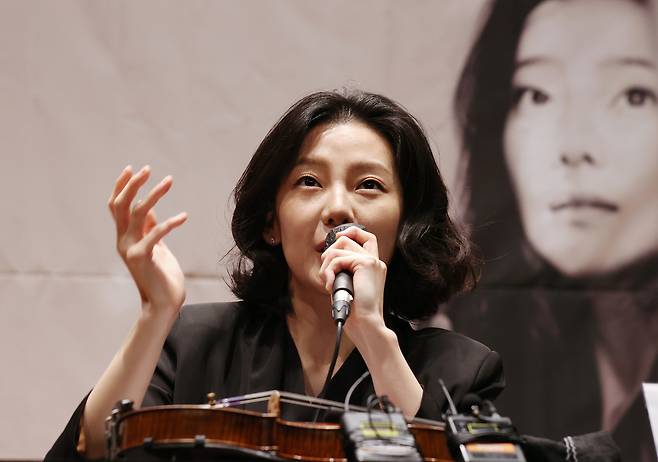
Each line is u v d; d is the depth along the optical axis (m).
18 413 10.38
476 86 11.27
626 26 11.30
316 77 11.20
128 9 11.05
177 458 4.80
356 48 11.27
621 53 11.27
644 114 11.20
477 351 7.35
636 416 10.81
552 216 11.09
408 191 7.60
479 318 10.92
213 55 11.12
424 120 11.21
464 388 7.02
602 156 11.14
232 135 11.03
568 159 11.15
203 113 11.03
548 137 11.19
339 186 7.15
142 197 10.80
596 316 10.96
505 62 11.30
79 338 10.57
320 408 6.62
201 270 10.79
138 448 4.80
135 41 11.03
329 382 6.92
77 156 10.81
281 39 11.22
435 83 11.27
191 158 10.95
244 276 7.67
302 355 7.27
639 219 11.09
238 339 7.29
